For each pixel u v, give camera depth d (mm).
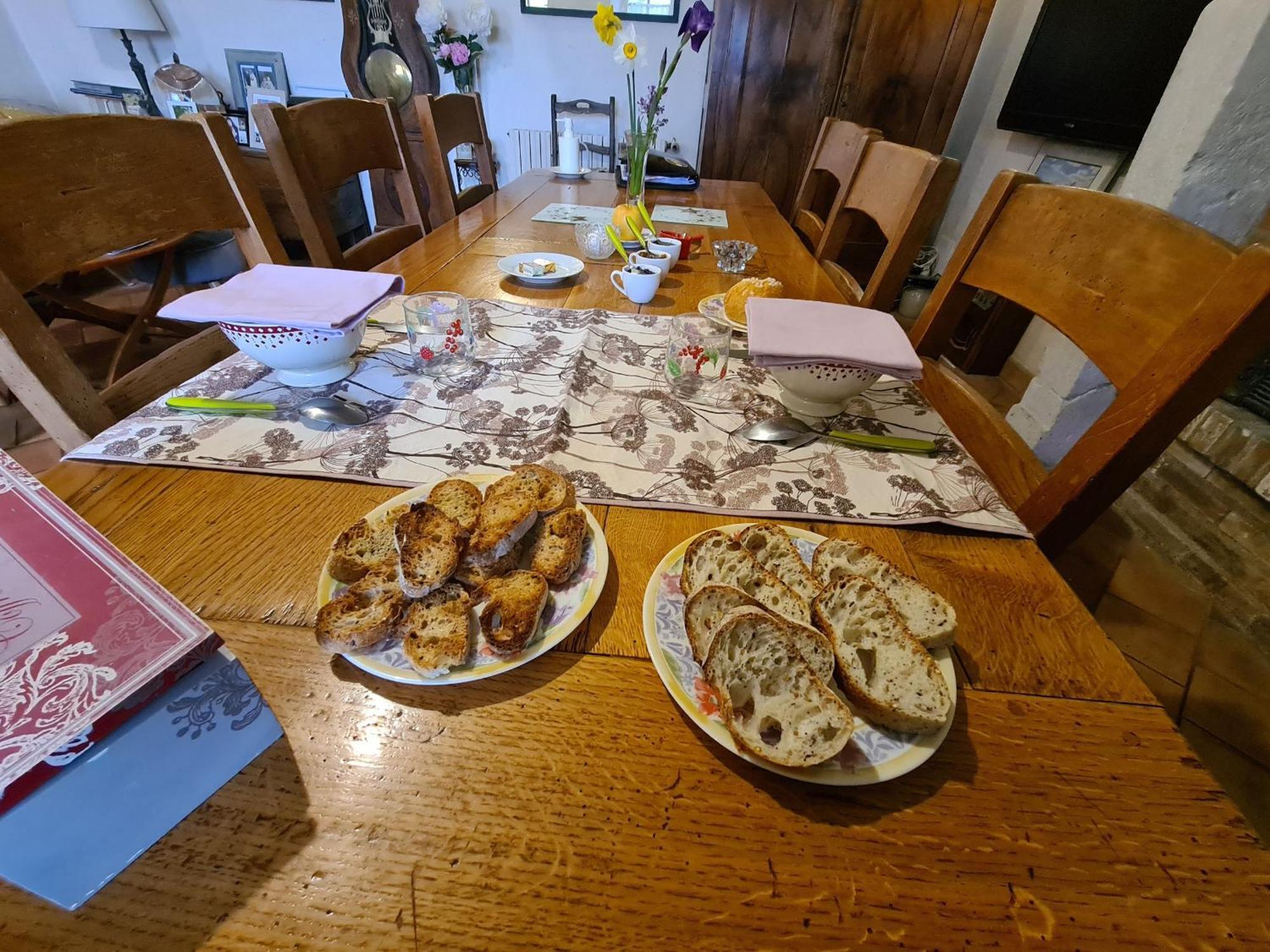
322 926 287
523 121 3441
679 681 394
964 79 2686
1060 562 1350
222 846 312
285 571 474
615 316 993
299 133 1101
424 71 3117
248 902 293
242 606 443
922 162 1108
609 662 424
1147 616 1363
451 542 445
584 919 295
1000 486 751
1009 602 493
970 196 2982
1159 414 537
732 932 294
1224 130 1343
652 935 291
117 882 297
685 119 3371
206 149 865
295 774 346
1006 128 2482
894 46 2623
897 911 305
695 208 1734
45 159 648
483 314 967
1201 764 379
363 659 396
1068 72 2148
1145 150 1557
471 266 1172
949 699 382
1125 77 1919
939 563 530
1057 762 376
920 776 365
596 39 3172
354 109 1271
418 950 282
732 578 451
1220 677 1246
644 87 3295
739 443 681
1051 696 418
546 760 362
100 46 3244
